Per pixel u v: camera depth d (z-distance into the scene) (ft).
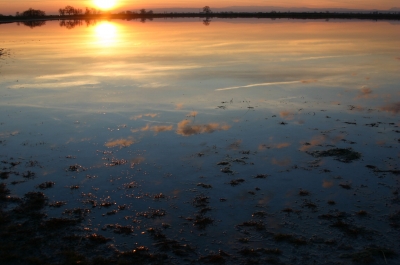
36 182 25.79
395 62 71.00
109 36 136.87
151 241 19.90
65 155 30.01
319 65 69.00
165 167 27.99
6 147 31.48
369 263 18.06
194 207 22.94
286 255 18.71
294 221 21.42
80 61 76.54
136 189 25.00
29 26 201.67
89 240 19.92
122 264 18.12
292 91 49.57
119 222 21.50
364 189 24.61
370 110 40.73
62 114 40.14
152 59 78.54
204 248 19.34
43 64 72.90
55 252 18.99
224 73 62.08
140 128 35.91
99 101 45.09
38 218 21.76
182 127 36.14
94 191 24.75
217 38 122.62
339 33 134.82
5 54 87.71
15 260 18.39
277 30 152.15
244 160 29.01
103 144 32.17
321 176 26.37
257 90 50.29
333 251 18.92
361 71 62.80
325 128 35.45
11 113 40.63
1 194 24.13
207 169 27.66
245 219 21.72
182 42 112.37
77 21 269.23
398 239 19.71
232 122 37.47
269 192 24.50
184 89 50.93
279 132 34.63
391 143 31.58
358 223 21.09
